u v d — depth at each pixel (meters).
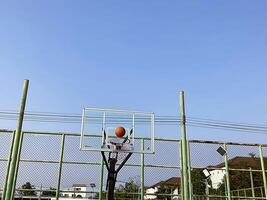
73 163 11.52
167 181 12.69
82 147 10.88
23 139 11.49
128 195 11.74
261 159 12.99
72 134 11.80
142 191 11.75
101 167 11.63
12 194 10.76
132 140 11.27
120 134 11.17
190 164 12.23
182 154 11.97
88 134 11.42
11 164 10.41
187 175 11.71
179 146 12.31
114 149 10.92
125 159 10.77
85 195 11.71
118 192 11.74
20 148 11.37
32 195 11.21
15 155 10.52
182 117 12.16
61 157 11.51
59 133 11.77
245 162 16.94
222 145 12.76
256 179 17.84
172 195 11.91
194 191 14.29
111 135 11.16
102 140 11.12
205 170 13.30
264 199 12.67
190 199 11.59
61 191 11.26
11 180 10.25
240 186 19.11
